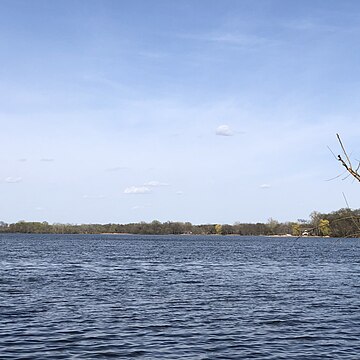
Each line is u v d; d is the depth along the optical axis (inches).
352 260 3036.4
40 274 1831.9
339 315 996.6
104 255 3309.5
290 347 740.7
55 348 711.1
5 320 896.9
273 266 2417.6
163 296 1246.3
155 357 674.8
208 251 4119.1
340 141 240.8
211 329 851.4
